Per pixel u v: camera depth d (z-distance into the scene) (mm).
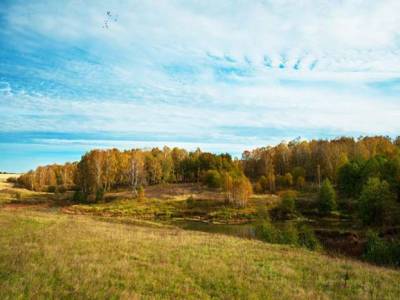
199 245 21625
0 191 124375
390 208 66375
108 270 13891
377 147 131875
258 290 13125
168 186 129750
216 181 118812
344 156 104000
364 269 18266
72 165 162750
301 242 33344
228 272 15305
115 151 144125
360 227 66375
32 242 18219
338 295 13266
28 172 161750
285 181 118688
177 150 161875
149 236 24125
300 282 14828
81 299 10391
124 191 120375
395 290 14422
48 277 12281
